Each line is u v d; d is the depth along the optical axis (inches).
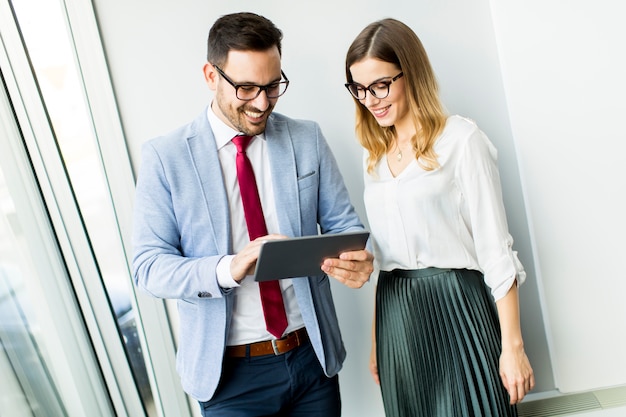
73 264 69.7
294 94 73.2
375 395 79.3
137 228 54.3
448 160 54.0
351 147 74.4
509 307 52.5
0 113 63.5
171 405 76.3
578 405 76.3
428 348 55.1
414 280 56.1
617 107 71.4
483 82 73.4
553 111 71.9
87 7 68.6
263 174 56.1
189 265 51.0
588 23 70.1
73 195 69.4
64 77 69.1
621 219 73.5
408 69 54.0
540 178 73.3
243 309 54.9
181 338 57.0
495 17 71.1
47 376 65.7
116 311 74.2
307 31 72.1
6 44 64.7
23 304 63.6
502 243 52.7
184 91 71.9
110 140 71.0
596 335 75.6
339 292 77.2
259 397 55.8
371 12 72.0
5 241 62.1
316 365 57.7
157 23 70.6
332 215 60.2
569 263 74.7
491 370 53.6
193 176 53.2
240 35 48.8
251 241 52.1
